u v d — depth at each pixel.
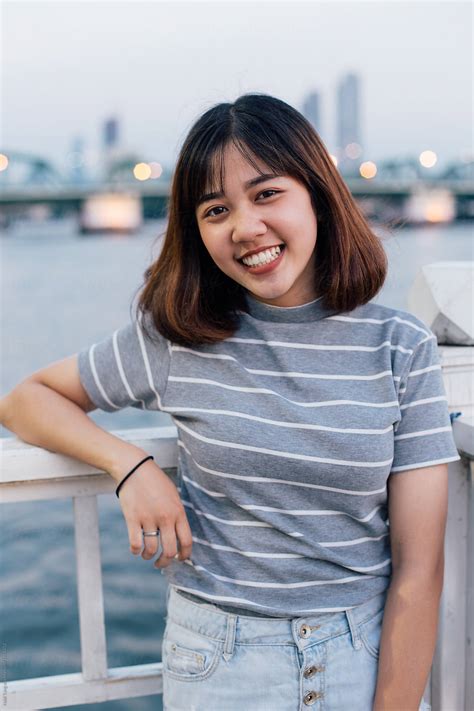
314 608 1.01
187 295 1.04
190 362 1.06
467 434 1.18
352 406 1.00
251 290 1.03
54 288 31.88
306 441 0.99
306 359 1.04
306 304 1.06
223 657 1.01
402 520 1.03
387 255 1.08
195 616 1.04
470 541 1.25
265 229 0.98
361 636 1.02
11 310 24.50
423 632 1.01
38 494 1.18
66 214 61.66
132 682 1.23
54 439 1.10
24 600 4.55
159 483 1.04
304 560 1.02
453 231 52.94
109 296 28.59
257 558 1.02
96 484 1.19
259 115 0.98
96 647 1.22
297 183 1.00
